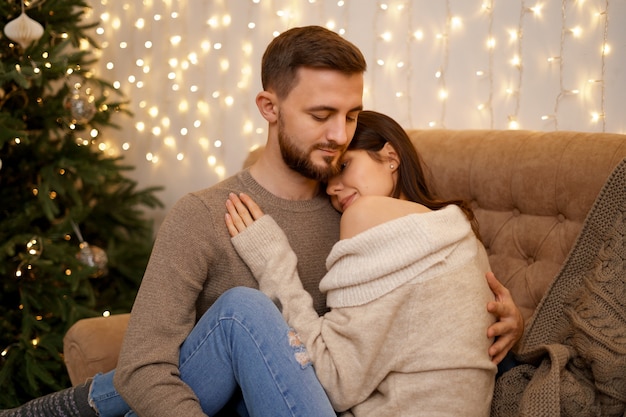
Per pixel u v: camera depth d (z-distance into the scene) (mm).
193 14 2824
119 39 3086
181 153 2965
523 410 1287
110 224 2865
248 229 1377
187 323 1337
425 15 2158
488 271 1398
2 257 2328
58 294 2479
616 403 1309
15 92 2471
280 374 1227
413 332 1230
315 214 1511
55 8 2504
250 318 1259
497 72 2021
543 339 1480
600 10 1808
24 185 2592
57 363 2439
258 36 2633
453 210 1329
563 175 1553
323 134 1356
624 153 1480
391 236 1244
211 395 1318
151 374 1231
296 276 1376
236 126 2768
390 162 1457
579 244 1474
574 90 1878
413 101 2225
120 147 3172
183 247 1350
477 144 1741
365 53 2322
